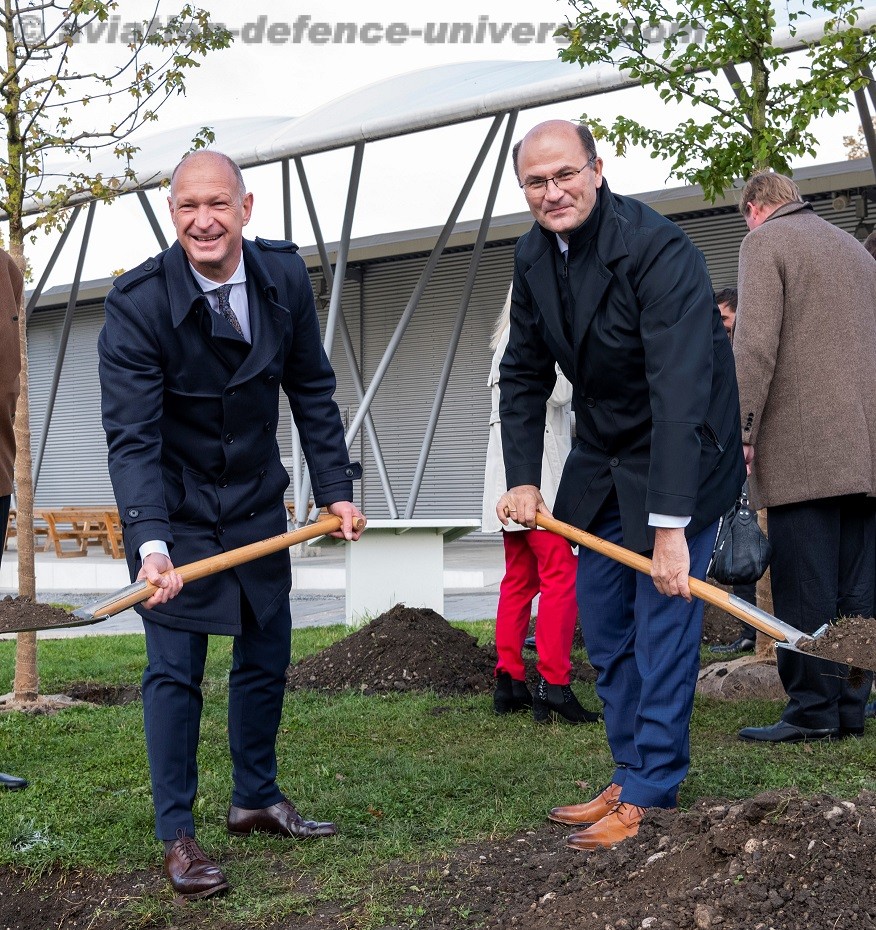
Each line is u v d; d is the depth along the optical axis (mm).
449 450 25734
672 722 3270
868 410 4590
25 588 6215
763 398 4621
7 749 4965
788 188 4809
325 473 3680
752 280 4648
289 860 3328
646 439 3434
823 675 4523
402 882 2994
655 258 3234
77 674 7391
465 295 21203
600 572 3600
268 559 3496
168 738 3279
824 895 2289
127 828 3629
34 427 33031
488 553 21641
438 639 6531
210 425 3404
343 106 19203
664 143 7008
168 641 3332
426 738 4898
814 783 3771
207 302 3289
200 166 3217
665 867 2596
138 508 3236
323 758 4543
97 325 31328
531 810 3605
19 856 3422
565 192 3223
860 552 4840
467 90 16328
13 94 6355
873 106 12719
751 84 6812
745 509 4207
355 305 27172
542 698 5145
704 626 7723
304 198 20750
